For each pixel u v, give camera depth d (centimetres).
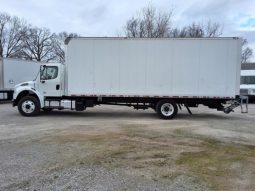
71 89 1259
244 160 629
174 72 1231
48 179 500
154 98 1265
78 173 530
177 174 533
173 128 1024
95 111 1534
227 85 1223
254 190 464
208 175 530
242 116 1394
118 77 1247
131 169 557
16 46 6812
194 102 1280
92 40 1241
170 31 3519
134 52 1236
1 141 792
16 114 1370
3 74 1967
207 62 1220
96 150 695
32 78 2220
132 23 3481
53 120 1191
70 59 1251
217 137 879
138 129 991
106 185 475
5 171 539
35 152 675
